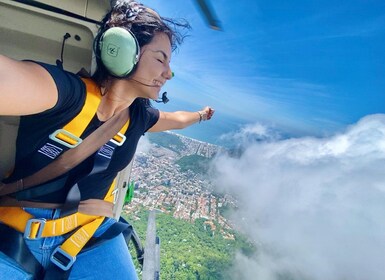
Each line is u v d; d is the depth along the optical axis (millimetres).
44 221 480
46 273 491
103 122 475
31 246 490
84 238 529
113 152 515
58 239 509
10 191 477
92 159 485
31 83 326
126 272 591
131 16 436
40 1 509
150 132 741
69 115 413
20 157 457
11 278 466
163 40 460
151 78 462
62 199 487
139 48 434
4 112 316
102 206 554
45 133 423
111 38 415
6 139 621
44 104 355
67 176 477
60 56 604
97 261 559
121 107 485
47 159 446
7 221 482
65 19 530
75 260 533
